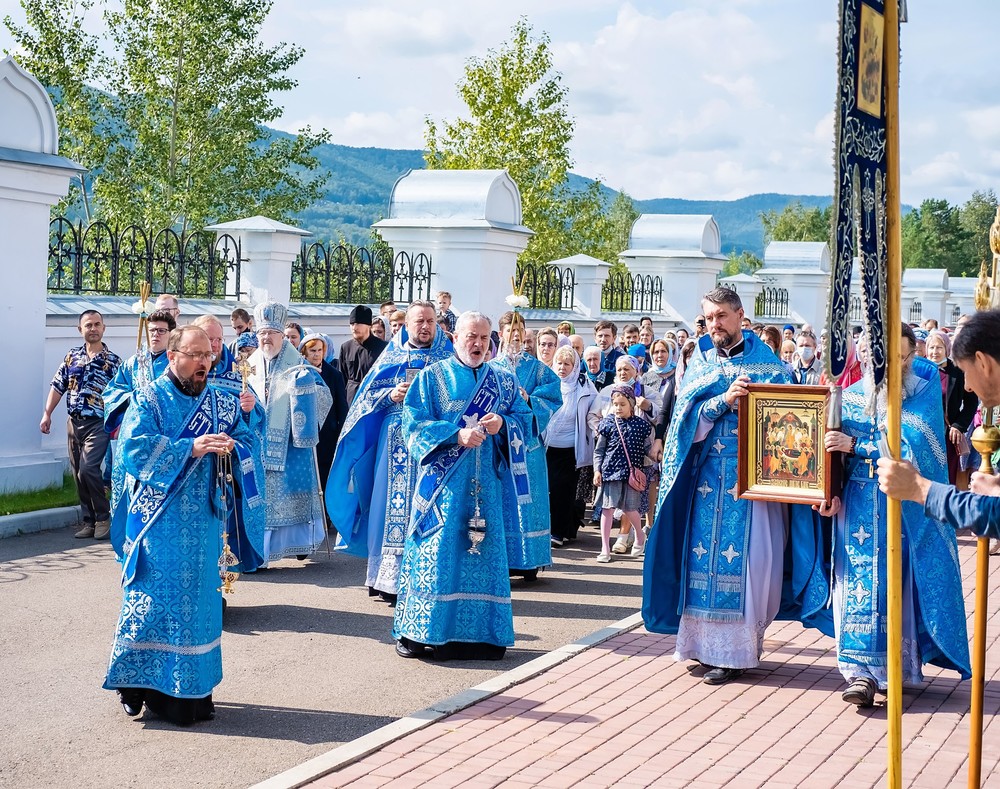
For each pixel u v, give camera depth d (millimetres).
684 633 7250
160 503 6094
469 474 7656
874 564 6707
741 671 7297
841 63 3645
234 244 14727
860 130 3811
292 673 7254
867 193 3883
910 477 3920
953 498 3791
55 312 12148
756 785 5477
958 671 6840
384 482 9070
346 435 9086
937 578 6703
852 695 6582
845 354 3783
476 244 17203
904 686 7090
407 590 7629
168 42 32531
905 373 6879
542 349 12156
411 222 17391
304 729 6215
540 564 10078
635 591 9859
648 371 13086
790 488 6895
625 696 6828
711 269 24500
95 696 6652
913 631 6766
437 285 17484
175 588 6098
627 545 11625
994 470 4023
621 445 11070
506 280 18156
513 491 7953
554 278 20578
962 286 46000
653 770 5648
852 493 6809
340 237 20000
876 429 6543
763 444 6949
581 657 7668
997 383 3863
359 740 5918
